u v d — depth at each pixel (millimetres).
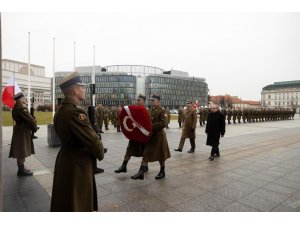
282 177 5652
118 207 3838
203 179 5410
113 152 8391
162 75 94125
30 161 6785
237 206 3959
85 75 91312
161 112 5363
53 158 7164
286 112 38344
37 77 95125
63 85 2564
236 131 17156
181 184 5020
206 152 8734
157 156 5367
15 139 5379
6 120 24625
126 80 90125
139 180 5242
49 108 68500
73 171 2539
